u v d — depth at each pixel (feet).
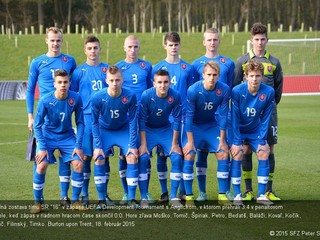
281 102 71.82
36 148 23.81
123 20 210.18
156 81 23.41
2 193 26.50
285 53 116.37
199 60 26.81
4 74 118.21
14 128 49.70
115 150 38.96
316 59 113.29
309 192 26.48
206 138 24.75
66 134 24.12
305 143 40.60
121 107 23.65
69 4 193.06
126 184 25.38
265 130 24.40
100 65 26.22
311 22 207.31
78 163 23.66
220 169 24.48
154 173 31.63
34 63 25.81
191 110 24.14
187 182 24.20
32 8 200.75
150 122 24.61
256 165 33.83
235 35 145.28
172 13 210.38
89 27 206.90
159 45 137.49
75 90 26.12
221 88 24.00
